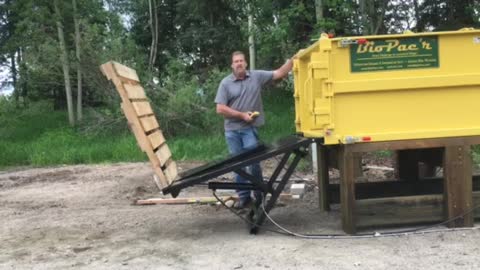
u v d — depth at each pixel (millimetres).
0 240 6363
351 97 5750
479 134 5879
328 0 13500
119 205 8164
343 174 5895
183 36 31609
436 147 5980
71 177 11633
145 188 9617
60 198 9031
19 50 29828
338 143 5766
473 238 5602
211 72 21969
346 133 5766
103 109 21438
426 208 6121
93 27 22703
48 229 6801
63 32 24859
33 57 24406
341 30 14406
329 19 13539
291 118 19438
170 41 34031
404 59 5762
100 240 6199
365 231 6070
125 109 5801
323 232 6109
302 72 6824
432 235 5777
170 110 19047
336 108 5750
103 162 14406
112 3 34281
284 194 8117
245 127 7148
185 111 19062
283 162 6191
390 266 4855
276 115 20484
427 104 5820
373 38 5684
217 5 29875
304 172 10219
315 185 8883
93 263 5359
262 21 15141
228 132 7215
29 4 23906
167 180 5820
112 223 6973
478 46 5828
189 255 5469
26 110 30750
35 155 15562
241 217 6418
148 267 5152
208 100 19406
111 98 20828
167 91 20016
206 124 18938
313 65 5652
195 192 8812
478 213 6176
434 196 6125
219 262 5195
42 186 10586
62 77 26531
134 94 6215
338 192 7117
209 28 30156
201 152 14414
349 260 5070
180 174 6641
